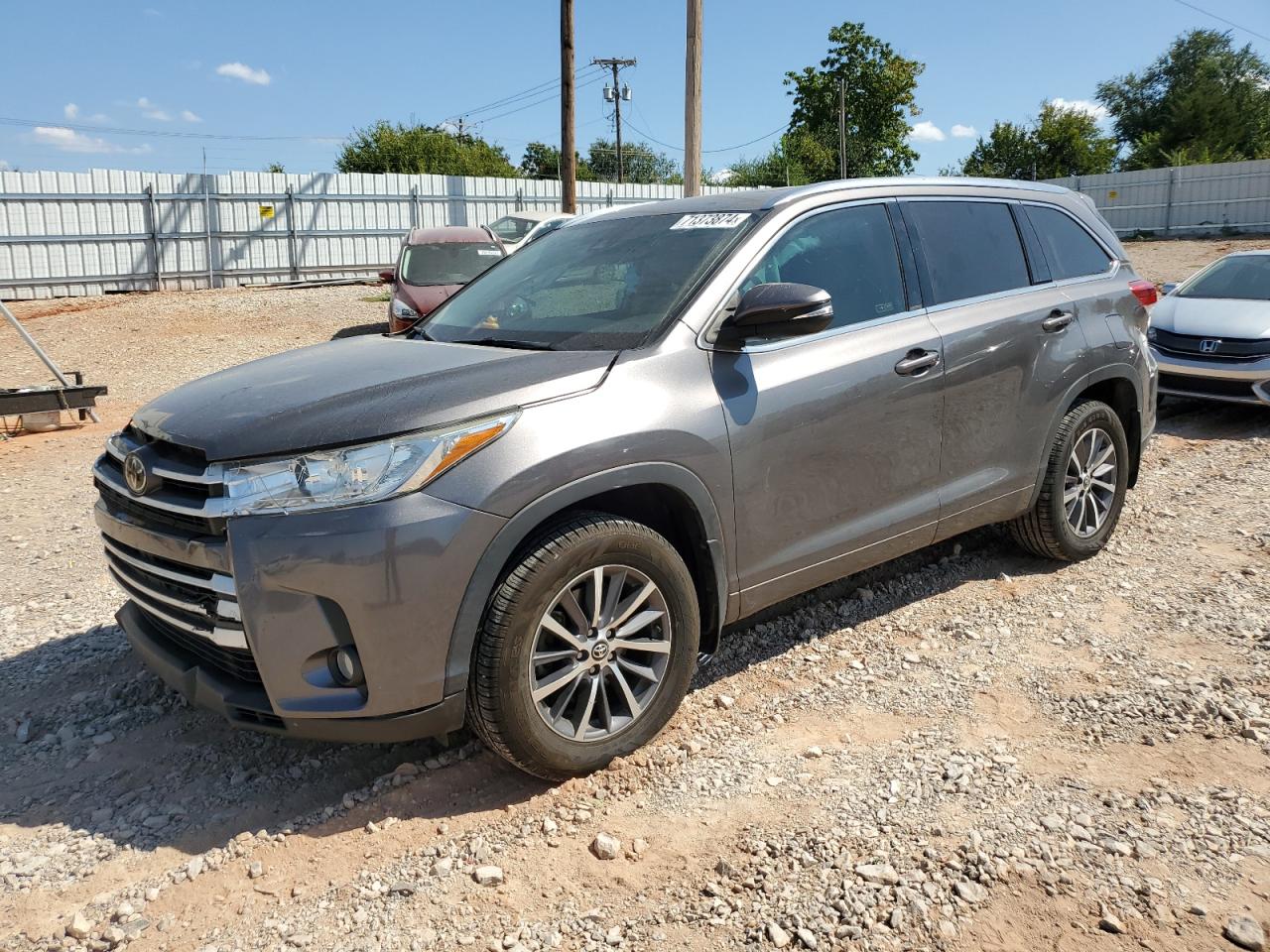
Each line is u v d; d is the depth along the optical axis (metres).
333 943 2.40
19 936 2.47
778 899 2.48
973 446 4.09
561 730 2.99
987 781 2.96
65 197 22.16
